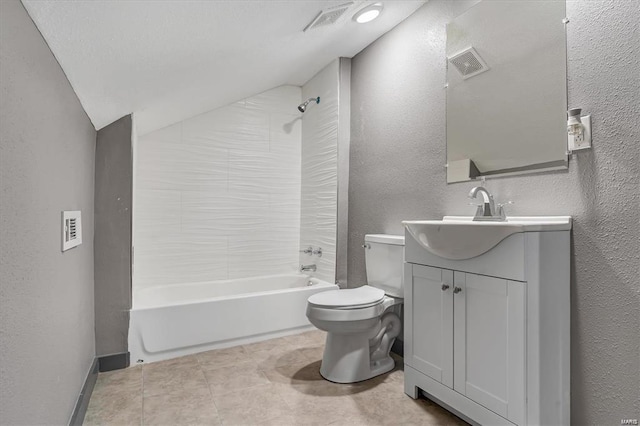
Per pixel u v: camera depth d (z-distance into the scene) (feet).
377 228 8.44
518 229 4.15
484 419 4.62
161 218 9.50
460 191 6.27
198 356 7.45
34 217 3.22
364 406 5.53
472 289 4.82
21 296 2.89
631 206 4.02
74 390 4.91
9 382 2.65
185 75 6.34
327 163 9.94
